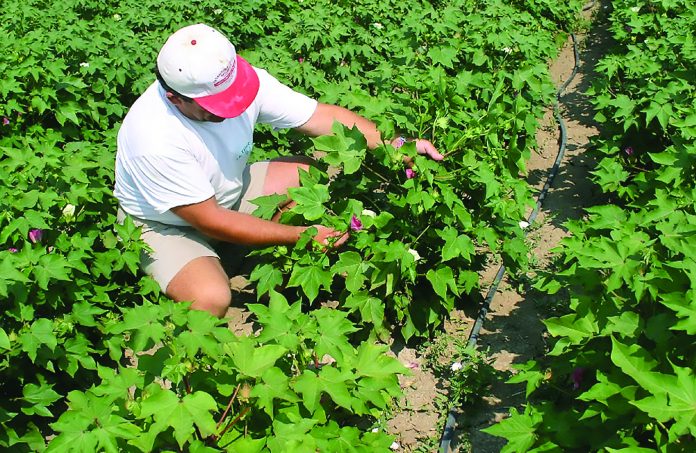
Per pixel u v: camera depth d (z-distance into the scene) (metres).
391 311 4.23
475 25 6.18
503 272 4.63
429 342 4.11
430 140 4.32
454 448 3.54
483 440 3.56
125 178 3.85
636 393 2.53
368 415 3.63
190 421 2.37
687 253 2.80
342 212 3.96
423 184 3.85
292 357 2.91
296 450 2.54
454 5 7.28
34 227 3.66
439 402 3.73
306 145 5.55
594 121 6.69
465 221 3.80
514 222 4.25
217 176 3.92
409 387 3.89
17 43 5.59
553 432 3.02
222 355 2.68
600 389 2.65
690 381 2.36
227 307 3.90
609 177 5.04
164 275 3.90
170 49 3.44
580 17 8.99
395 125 4.31
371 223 3.83
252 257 4.86
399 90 6.28
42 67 5.34
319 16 6.81
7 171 4.10
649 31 7.00
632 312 2.84
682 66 5.90
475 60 5.66
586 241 3.58
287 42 6.69
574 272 3.41
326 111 4.21
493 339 4.20
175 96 3.56
